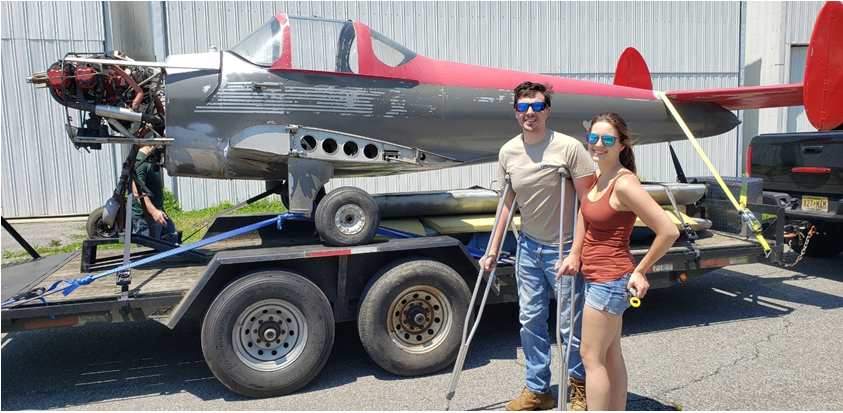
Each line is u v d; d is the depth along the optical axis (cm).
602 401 235
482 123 428
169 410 296
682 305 477
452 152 439
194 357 374
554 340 396
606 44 1048
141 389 324
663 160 1112
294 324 318
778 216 446
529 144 266
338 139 376
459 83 419
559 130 477
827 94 461
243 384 302
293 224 465
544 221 266
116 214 385
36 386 330
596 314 234
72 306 297
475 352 375
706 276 578
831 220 518
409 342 337
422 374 337
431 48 975
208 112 359
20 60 902
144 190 395
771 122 1187
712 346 379
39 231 838
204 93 356
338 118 382
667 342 388
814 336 394
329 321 319
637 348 378
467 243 447
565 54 1033
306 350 313
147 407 301
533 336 278
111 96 371
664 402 297
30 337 417
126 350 389
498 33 1000
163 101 406
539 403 283
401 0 955
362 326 325
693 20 1082
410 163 405
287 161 376
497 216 277
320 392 317
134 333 425
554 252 265
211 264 307
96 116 360
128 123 383
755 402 295
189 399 310
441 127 416
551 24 1020
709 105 534
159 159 418
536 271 275
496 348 381
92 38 925
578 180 256
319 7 931
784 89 470
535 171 259
